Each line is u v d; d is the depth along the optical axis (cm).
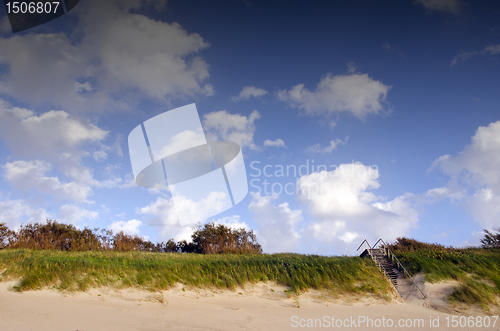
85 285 1130
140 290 1161
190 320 930
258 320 977
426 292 1278
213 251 2309
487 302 1150
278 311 1087
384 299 1245
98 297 1079
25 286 1084
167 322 894
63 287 1109
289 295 1233
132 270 1284
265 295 1241
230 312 1044
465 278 1354
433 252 1695
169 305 1059
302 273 1370
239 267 1419
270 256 1864
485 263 1457
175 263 1441
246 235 2528
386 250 1716
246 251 2334
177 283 1248
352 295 1258
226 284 1288
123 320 878
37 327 767
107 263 1363
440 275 1383
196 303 1109
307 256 1797
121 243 2273
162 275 1273
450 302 1177
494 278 1327
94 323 833
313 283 1314
